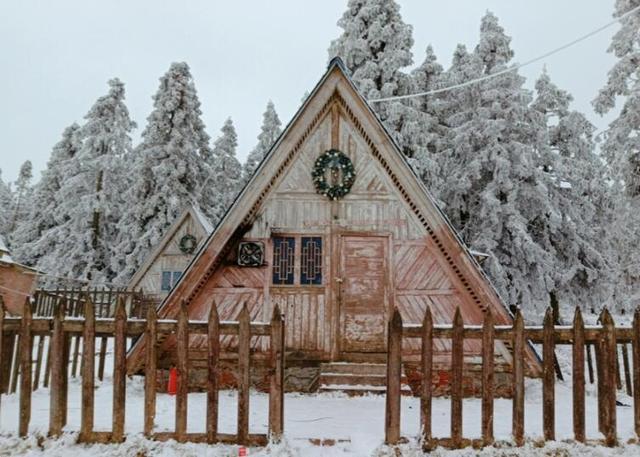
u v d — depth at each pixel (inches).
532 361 393.4
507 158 887.1
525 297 881.5
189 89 1339.8
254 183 439.2
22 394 249.9
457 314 248.1
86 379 248.7
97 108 1418.6
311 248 441.7
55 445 242.4
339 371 417.1
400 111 877.2
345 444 247.3
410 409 350.6
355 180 444.1
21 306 485.7
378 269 435.8
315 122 449.4
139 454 236.8
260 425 279.0
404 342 420.8
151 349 249.0
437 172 908.6
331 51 975.0
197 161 1312.7
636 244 823.7
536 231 935.7
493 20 979.3
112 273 1381.6
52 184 1811.0
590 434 255.8
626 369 428.8
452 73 1055.0
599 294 945.5
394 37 920.3
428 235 436.8
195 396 389.7
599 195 983.0
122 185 1430.9
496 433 252.1
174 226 1125.7
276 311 248.2
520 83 941.2
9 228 2458.2
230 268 437.4
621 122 744.3
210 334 247.4
